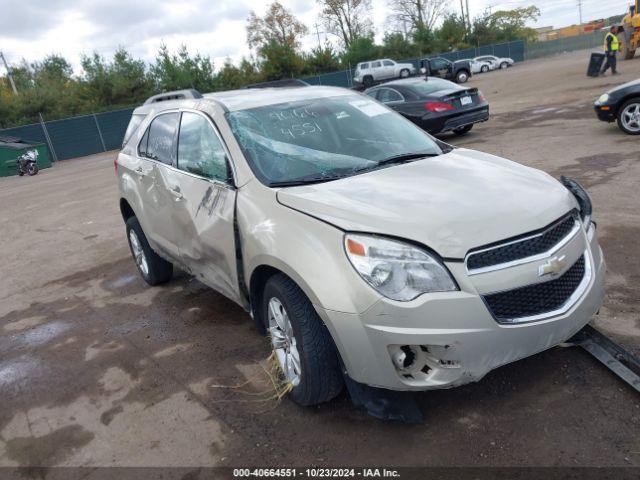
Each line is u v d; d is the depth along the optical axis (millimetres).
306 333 2904
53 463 3107
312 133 3867
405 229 2664
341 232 2748
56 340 4797
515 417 2893
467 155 3812
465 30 63969
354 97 4480
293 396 3199
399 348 2619
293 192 3180
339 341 2713
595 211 5902
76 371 4156
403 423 2969
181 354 4145
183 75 44875
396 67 42156
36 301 5930
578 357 3299
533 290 2697
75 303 5660
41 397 3863
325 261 2732
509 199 2902
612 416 2793
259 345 4082
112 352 4371
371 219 2754
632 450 2564
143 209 4953
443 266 2572
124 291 5754
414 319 2543
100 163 24797
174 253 4570
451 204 2850
